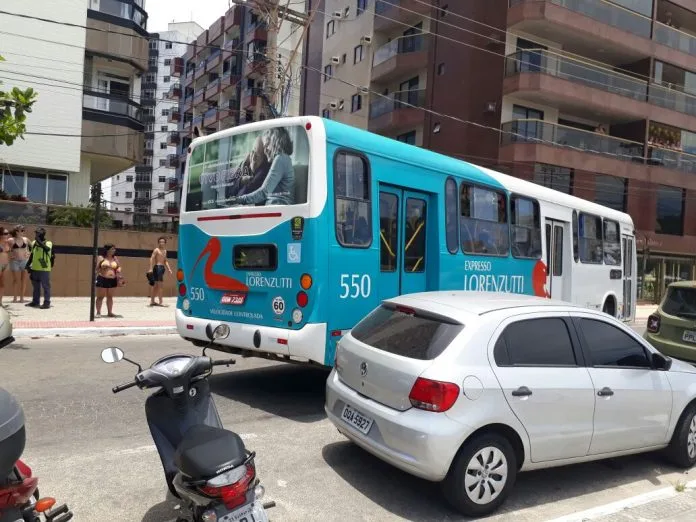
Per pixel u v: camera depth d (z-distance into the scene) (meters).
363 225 6.71
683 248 32.62
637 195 30.94
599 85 29.48
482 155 27.84
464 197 8.30
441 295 5.23
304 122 6.37
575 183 28.78
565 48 30.45
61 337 10.75
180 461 2.92
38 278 13.65
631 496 4.78
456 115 28.69
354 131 6.73
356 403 4.61
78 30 20.88
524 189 9.67
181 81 67.31
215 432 3.10
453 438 4.00
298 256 6.26
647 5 31.41
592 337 4.96
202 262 7.29
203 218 7.31
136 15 23.17
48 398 6.48
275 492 4.38
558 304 5.04
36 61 20.20
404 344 4.52
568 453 4.59
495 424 4.24
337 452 5.27
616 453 4.93
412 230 7.50
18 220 16.23
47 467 4.61
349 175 6.57
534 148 27.11
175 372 3.49
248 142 6.93
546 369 4.54
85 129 21.19
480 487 4.17
